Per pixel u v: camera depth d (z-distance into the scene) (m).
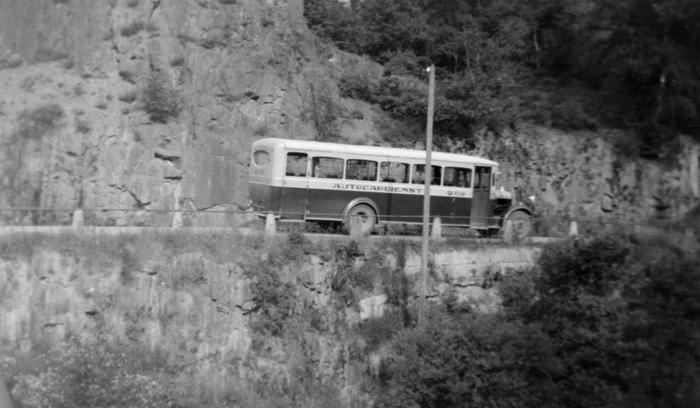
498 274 21.42
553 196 32.50
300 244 19.14
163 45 25.84
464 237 22.77
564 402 16.25
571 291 18.02
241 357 17.70
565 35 36.97
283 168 20.50
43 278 16.33
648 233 19.20
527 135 33.47
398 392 17.50
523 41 37.59
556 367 16.52
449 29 36.31
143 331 16.88
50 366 14.36
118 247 17.31
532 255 22.20
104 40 25.94
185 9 26.80
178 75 25.73
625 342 16.03
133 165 23.78
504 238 22.52
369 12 37.00
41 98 23.81
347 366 18.86
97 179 23.17
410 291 20.20
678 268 16.20
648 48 34.28
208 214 23.94
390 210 21.91
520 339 17.17
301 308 18.67
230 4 27.91
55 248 16.67
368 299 19.66
